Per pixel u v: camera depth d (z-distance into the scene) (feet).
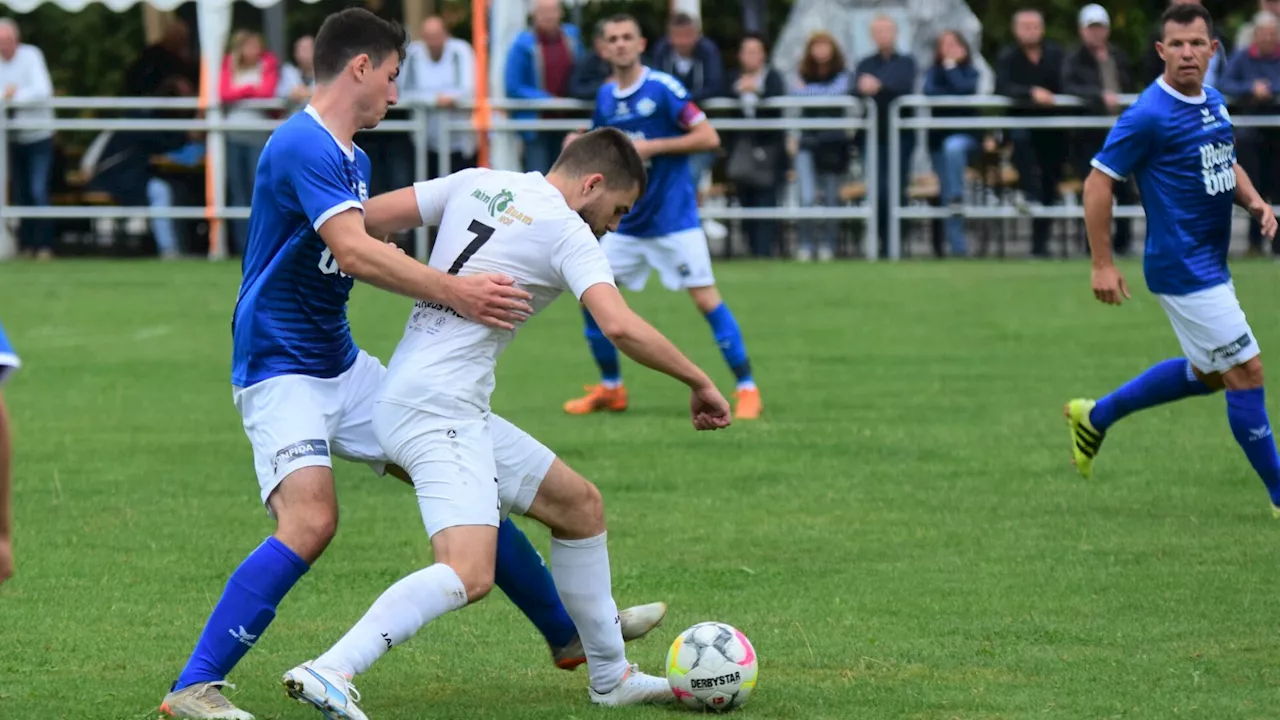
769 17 326.85
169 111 211.00
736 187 211.61
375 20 52.90
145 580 70.54
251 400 53.31
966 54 210.59
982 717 51.44
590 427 108.68
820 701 53.47
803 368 133.90
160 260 216.54
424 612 49.57
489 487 51.37
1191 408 115.03
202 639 51.88
